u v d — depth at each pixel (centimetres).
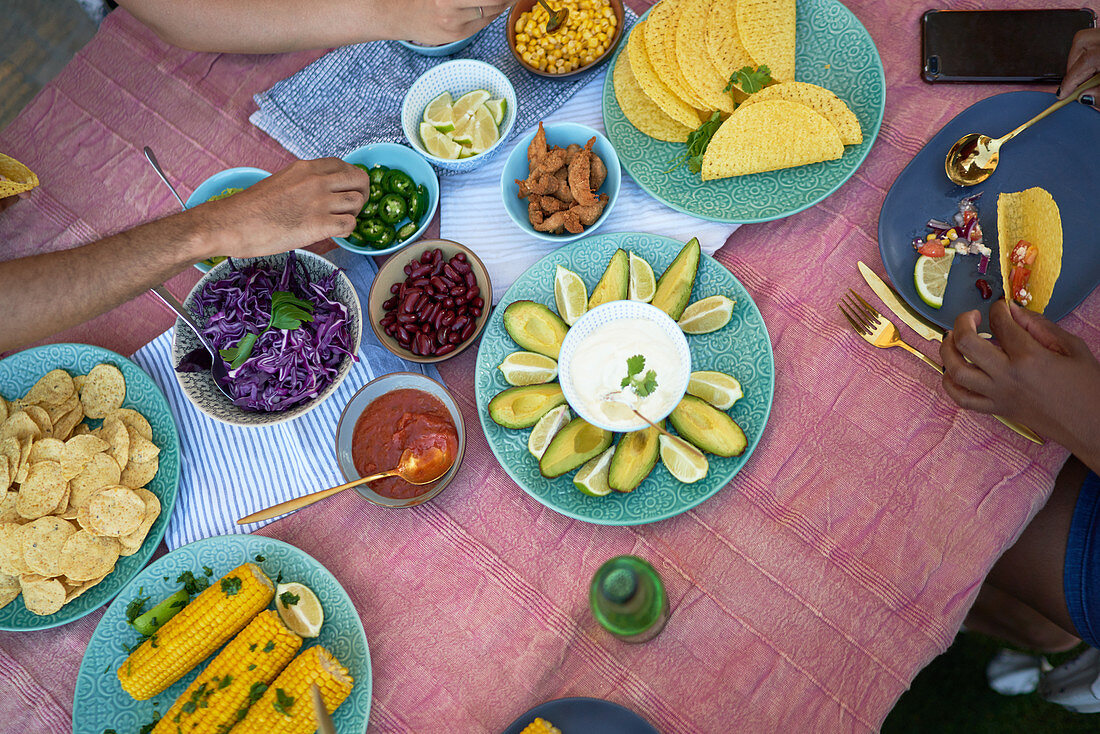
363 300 90
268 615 76
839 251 87
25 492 79
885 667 76
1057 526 88
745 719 76
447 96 93
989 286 82
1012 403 75
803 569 79
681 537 81
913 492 80
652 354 80
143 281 79
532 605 81
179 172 98
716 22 91
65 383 86
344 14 93
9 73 147
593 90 96
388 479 82
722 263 89
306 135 97
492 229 92
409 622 81
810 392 84
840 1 95
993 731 112
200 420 89
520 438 82
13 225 98
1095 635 85
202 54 102
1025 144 84
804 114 83
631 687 78
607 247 87
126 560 82
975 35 89
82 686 78
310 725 73
